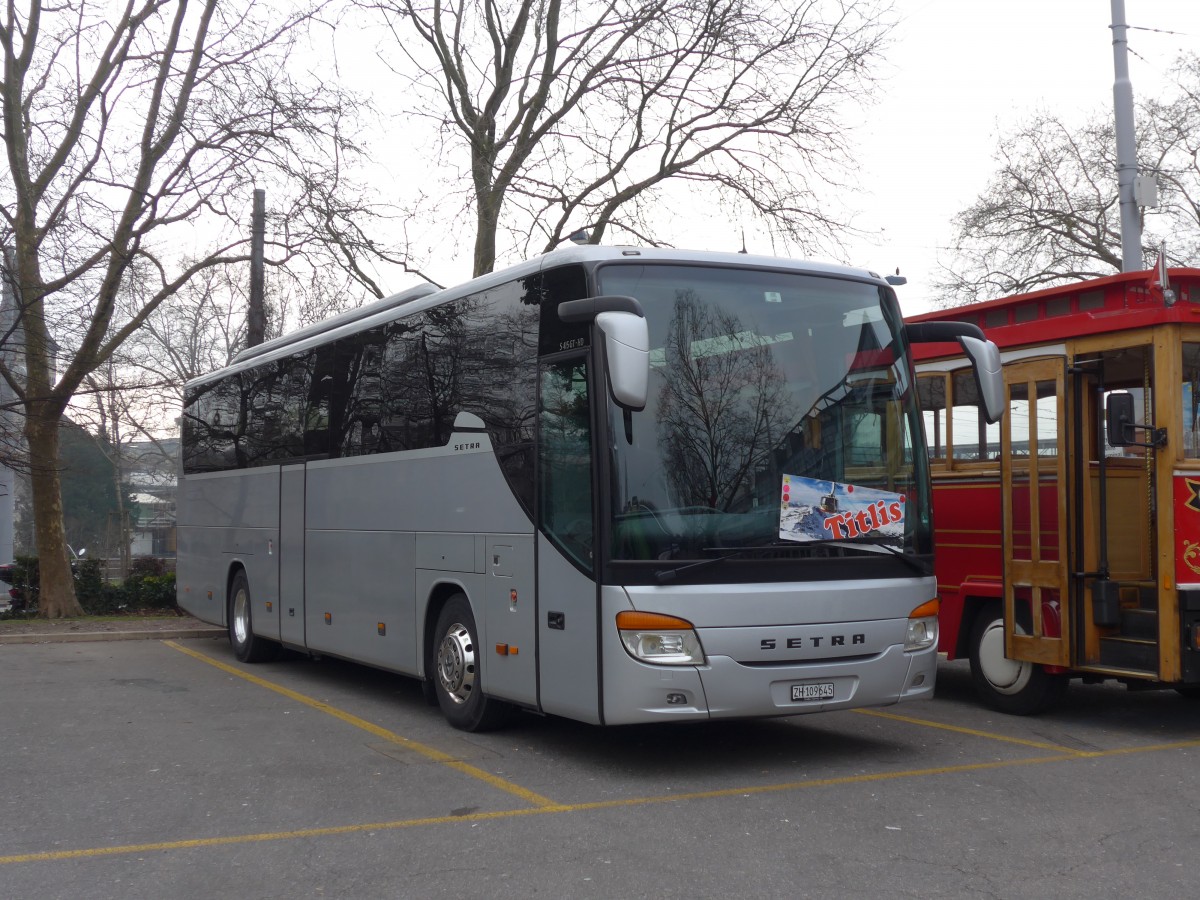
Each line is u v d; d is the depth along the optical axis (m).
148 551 73.31
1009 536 9.77
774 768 7.89
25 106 19.69
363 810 6.84
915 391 8.48
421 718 10.08
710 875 5.52
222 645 16.59
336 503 11.66
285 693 11.68
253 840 6.23
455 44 20.17
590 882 5.43
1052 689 9.73
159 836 6.34
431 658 9.85
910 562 8.02
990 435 10.10
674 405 7.56
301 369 12.77
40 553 20.58
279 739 9.13
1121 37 14.69
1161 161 31.56
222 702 11.09
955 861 5.71
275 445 13.35
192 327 41.84
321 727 9.66
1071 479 9.25
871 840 6.08
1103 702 10.73
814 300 8.18
